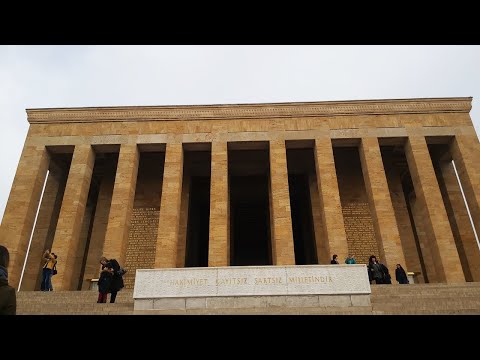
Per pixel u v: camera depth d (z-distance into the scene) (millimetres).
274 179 24453
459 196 27312
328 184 24219
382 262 22547
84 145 25875
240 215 34438
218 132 26031
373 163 24766
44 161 25812
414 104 26266
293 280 12406
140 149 26766
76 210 23859
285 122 26203
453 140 25719
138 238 26766
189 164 29734
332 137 25625
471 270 24688
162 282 12484
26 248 23797
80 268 28469
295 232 31609
